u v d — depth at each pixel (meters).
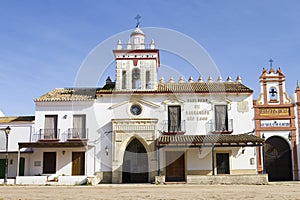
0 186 25.41
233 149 29.59
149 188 21.80
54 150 29.84
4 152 29.45
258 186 23.31
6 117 32.38
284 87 30.66
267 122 30.20
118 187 23.28
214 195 16.41
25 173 29.72
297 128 30.00
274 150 30.05
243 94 30.39
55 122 30.36
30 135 30.36
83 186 25.05
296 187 22.11
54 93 32.34
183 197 15.44
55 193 18.25
